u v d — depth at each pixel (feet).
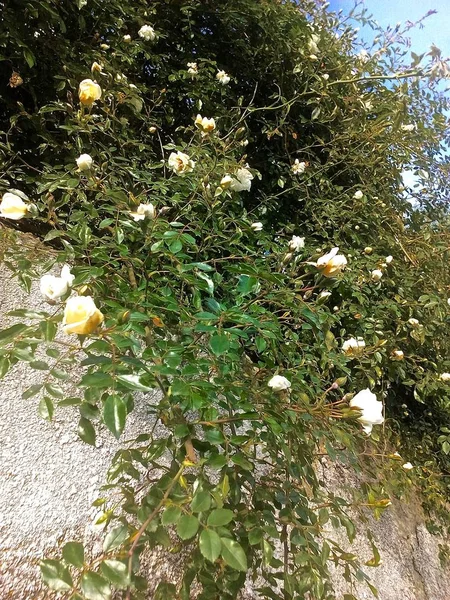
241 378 4.02
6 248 4.48
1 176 5.55
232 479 3.19
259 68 8.77
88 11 6.50
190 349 3.45
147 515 2.60
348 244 8.43
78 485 4.09
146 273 4.42
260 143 8.92
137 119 7.16
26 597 3.28
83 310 2.53
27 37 5.66
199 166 5.68
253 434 3.44
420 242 9.27
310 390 4.27
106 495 4.17
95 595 2.03
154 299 3.93
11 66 6.01
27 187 6.40
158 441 3.23
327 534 5.87
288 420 3.72
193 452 2.93
